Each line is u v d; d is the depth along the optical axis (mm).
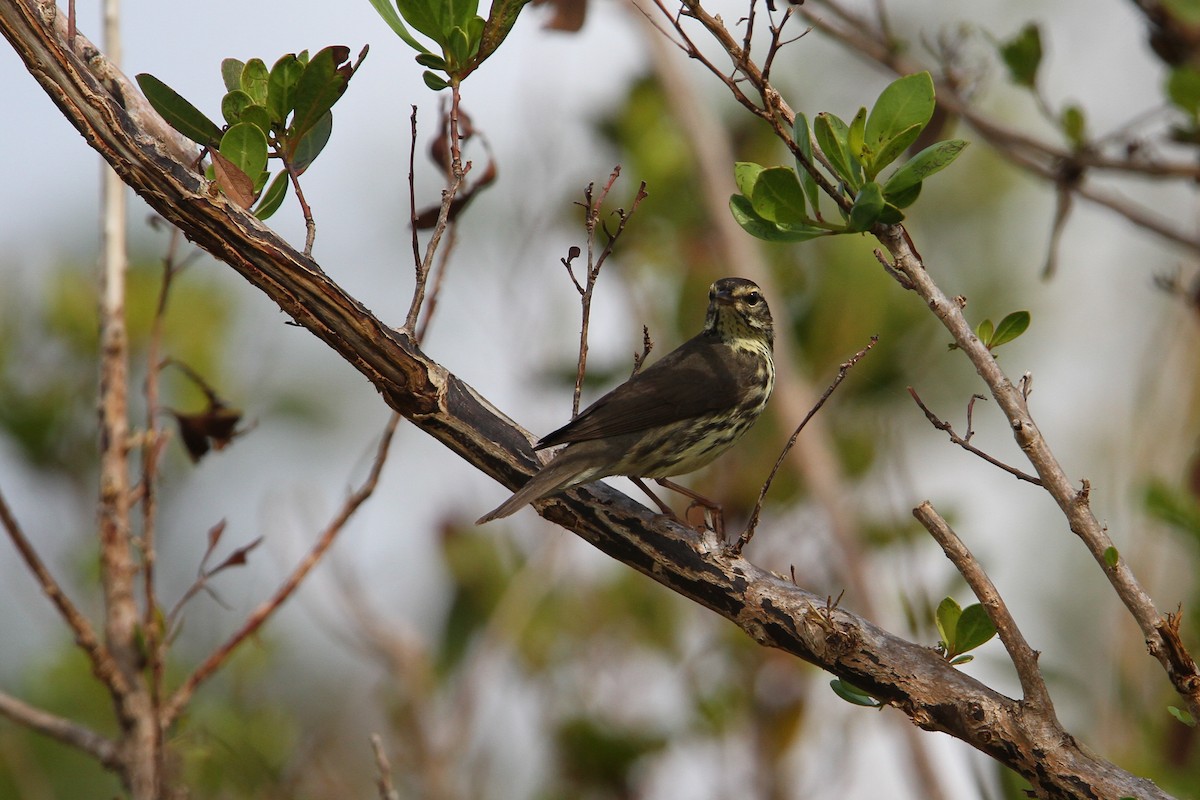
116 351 8203
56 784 12078
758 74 6770
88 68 7484
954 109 11633
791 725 12281
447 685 13039
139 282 13695
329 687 13562
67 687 12203
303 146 7414
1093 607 14609
